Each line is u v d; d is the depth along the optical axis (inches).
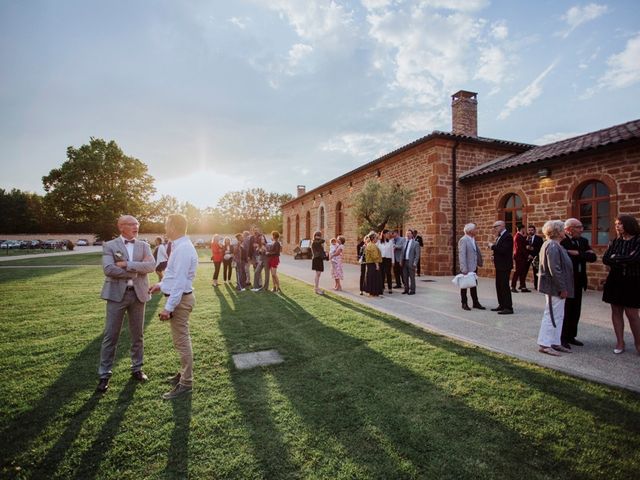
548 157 370.6
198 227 2423.7
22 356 160.9
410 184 554.3
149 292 142.7
